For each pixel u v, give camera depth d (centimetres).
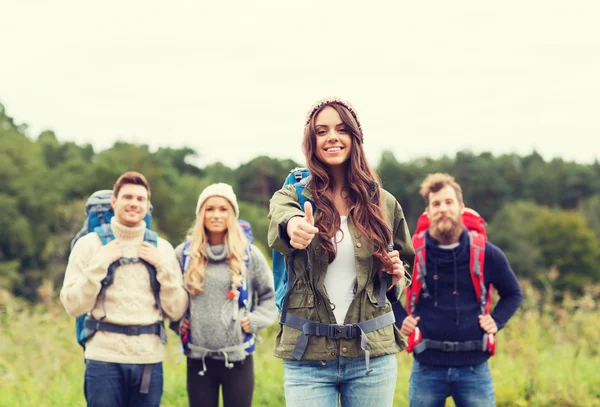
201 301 515
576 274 7600
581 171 10888
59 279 5506
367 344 324
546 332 862
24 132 7962
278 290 355
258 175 10012
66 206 5934
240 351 516
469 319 480
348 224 331
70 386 695
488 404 481
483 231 503
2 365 760
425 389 487
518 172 10881
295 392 328
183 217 6812
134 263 482
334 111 335
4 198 5728
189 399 524
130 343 471
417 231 498
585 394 667
